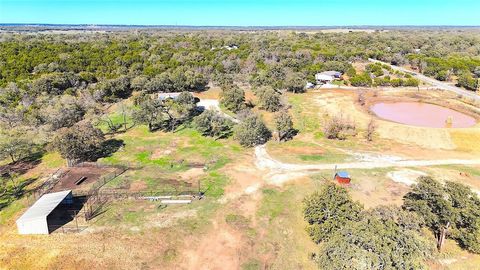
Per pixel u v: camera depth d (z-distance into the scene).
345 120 66.75
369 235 25.94
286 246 32.25
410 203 33.03
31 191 42.34
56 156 52.44
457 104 78.88
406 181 43.56
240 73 101.50
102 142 54.97
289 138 59.16
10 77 83.62
